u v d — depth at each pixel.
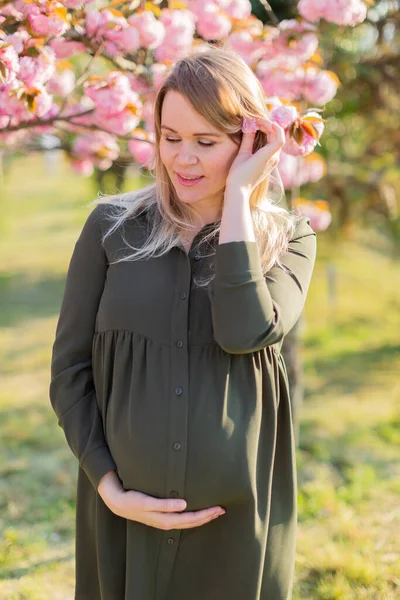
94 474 1.61
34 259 13.32
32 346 7.51
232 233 1.50
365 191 4.82
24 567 3.01
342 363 6.84
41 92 2.30
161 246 1.61
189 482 1.54
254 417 1.58
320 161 3.08
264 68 2.75
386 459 4.35
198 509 1.56
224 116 1.52
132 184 9.16
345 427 4.97
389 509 3.54
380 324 8.31
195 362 1.56
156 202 1.69
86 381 1.68
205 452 1.53
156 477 1.55
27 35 2.29
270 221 1.66
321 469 4.11
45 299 10.09
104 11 2.48
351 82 4.21
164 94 1.57
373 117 4.72
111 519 1.68
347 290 9.70
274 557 1.65
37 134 3.18
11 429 4.85
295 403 3.61
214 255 1.62
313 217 3.25
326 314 8.66
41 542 3.22
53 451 4.45
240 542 1.59
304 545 3.12
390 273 10.52
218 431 1.53
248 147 1.58
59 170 28.69
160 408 1.55
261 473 1.61
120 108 2.49
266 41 2.80
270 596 1.66
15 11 2.29
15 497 3.72
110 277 1.63
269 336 1.51
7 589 2.83
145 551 1.60
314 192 4.66
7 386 6.00
